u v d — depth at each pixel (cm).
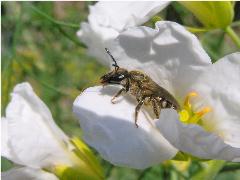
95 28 5
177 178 5
